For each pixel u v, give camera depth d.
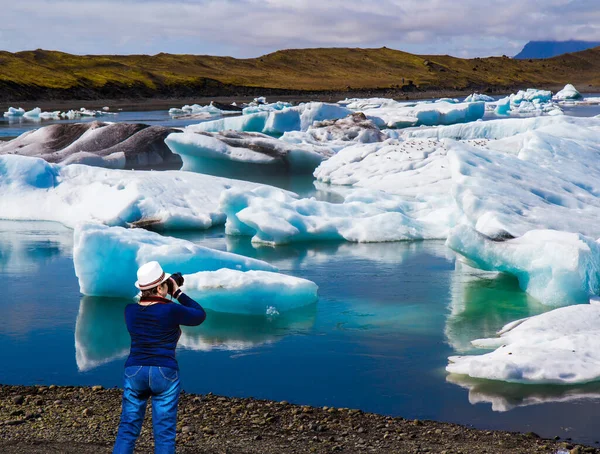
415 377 8.26
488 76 174.88
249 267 12.09
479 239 12.10
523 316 10.67
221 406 7.33
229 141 29.80
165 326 4.83
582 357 8.33
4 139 41.41
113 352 9.31
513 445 6.27
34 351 9.33
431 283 12.82
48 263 14.46
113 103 102.44
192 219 18.20
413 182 24.19
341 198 23.08
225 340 9.75
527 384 7.98
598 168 20.05
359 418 7.00
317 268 14.09
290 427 6.70
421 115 54.94
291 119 46.06
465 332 9.97
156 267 4.96
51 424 6.55
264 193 18.39
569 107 78.81
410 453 6.03
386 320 10.62
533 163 19.23
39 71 117.69
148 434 6.20
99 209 18.59
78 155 28.28
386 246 16.28
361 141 36.28
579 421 6.95
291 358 8.99
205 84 126.44
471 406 7.36
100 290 11.99
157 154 31.58
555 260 11.19
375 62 183.12
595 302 10.49
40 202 19.80
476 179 15.41
